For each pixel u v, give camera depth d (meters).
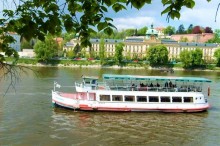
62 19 8.09
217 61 199.25
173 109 54.03
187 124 46.75
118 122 46.34
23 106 54.06
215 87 91.88
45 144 35.38
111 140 37.78
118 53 191.88
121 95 53.25
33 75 100.62
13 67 9.53
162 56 193.62
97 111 52.62
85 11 7.93
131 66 192.88
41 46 172.00
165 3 7.54
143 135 40.31
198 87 56.75
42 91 70.75
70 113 50.56
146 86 56.25
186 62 192.50
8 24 7.84
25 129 40.47
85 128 42.31
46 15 7.81
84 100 52.56
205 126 45.84
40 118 46.41
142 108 53.38
